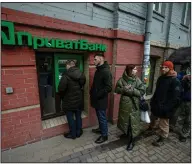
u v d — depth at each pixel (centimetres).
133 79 233
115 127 323
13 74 210
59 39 236
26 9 204
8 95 212
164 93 243
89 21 267
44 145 248
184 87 284
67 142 260
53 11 227
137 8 324
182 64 388
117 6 290
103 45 286
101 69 241
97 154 231
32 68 225
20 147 239
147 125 332
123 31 303
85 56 294
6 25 185
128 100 232
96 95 245
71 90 241
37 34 216
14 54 205
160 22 411
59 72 283
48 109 293
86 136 282
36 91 236
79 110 266
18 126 230
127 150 243
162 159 225
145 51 347
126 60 328
